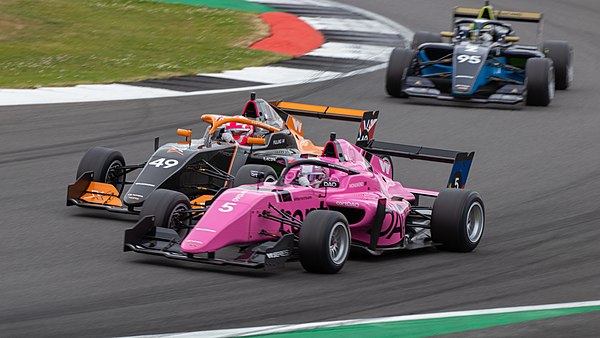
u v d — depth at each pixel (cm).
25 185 5159
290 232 3844
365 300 3334
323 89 8300
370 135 5084
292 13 12462
